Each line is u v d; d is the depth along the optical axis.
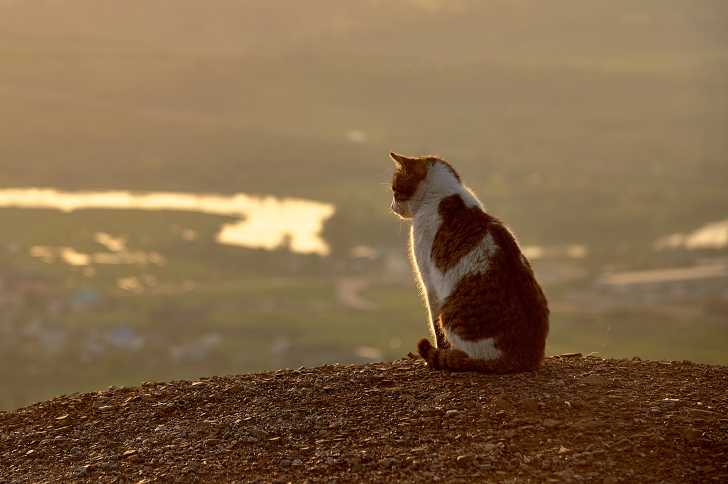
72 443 7.20
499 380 7.52
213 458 6.61
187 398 7.85
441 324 7.91
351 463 6.31
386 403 7.32
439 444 6.50
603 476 5.93
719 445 6.29
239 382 8.19
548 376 7.65
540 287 7.87
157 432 7.21
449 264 7.82
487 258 7.65
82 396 8.31
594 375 7.73
